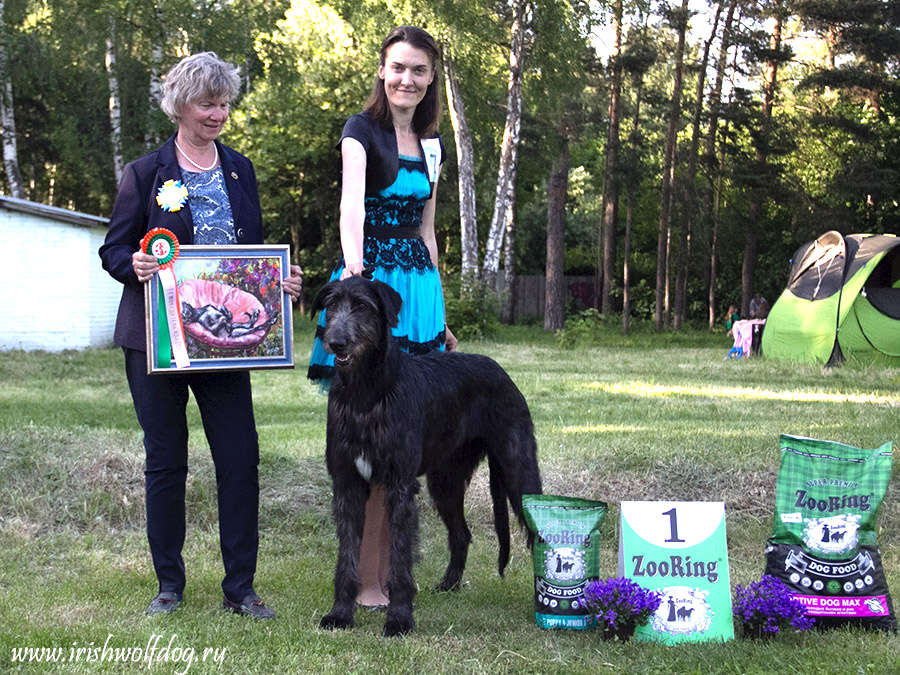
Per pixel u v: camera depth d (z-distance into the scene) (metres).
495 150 31.66
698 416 9.94
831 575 4.22
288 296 4.33
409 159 4.76
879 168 28.06
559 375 14.77
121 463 6.61
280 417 10.28
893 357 16.95
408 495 4.18
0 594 4.59
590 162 46.12
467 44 22.66
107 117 32.56
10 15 26.78
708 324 34.72
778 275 34.75
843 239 18.00
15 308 19.97
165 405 4.30
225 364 4.20
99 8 25.28
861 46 26.44
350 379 4.10
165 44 25.97
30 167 38.34
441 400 4.49
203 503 6.34
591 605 4.10
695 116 28.14
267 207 34.75
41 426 7.68
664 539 4.18
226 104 4.30
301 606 4.57
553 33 23.31
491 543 6.07
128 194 4.28
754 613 4.08
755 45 27.28
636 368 16.19
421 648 3.89
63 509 6.07
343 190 4.57
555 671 3.67
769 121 28.27
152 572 5.11
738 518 6.38
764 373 15.40
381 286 4.12
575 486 6.73
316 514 6.38
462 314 24.34
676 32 28.91
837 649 3.86
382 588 4.80
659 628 4.07
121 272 4.21
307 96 30.17
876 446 7.74
